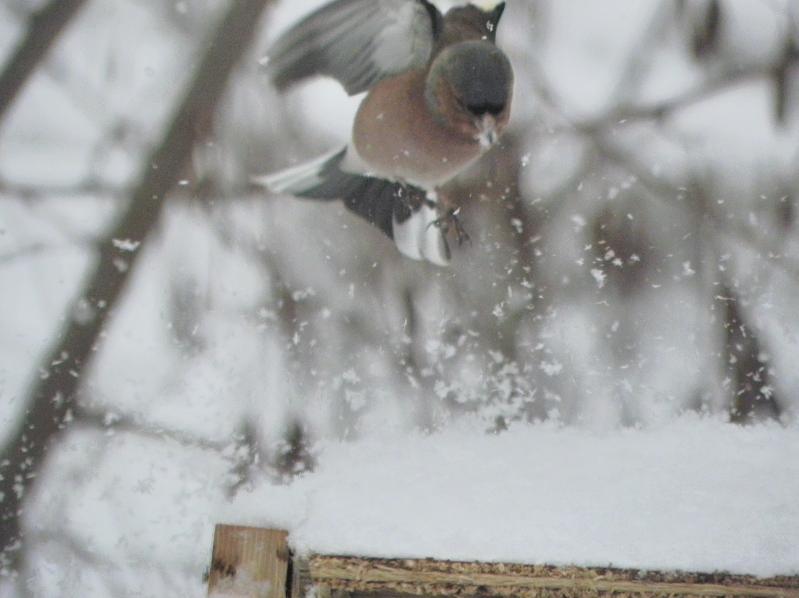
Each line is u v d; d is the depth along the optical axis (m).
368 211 8.00
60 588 9.78
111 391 10.40
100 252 10.84
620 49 12.10
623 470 7.00
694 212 11.11
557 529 6.45
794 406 10.41
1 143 11.78
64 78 11.70
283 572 6.62
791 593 6.23
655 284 10.81
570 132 11.47
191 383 10.38
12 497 10.05
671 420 8.35
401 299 10.64
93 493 10.06
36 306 10.95
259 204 10.98
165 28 11.77
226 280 10.83
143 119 11.60
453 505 6.60
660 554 6.32
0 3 11.44
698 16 12.21
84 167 11.73
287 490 6.84
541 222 10.90
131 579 9.59
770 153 11.54
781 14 12.16
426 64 7.43
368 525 6.50
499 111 7.40
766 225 11.17
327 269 10.76
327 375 10.38
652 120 11.71
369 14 7.29
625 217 11.02
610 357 10.51
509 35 11.98
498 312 10.56
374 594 6.61
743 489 6.85
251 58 11.16
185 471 9.98
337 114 11.18
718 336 10.64
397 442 7.47
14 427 10.34
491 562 6.32
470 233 10.80
